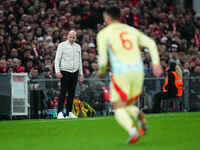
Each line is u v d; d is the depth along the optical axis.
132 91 21.55
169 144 20.39
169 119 35.44
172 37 76.38
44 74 54.16
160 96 52.34
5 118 47.97
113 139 23.12
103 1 79.38
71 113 44.81
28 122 37.12
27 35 62.81
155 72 21.61
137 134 20.12
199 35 81.31
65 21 70.62
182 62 69.31
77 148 19.88
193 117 37.69
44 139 23.92
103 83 52.91
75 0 77.25
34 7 72.25
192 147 19.23
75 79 44.34
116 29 21.88
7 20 66.50
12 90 47.44
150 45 21.91
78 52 44.50
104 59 21.33
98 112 51.94
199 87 58.56
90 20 73.44
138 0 86.69
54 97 49.97
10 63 55.09
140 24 79.88
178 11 91.50
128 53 21.41
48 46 60.25
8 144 22.05
